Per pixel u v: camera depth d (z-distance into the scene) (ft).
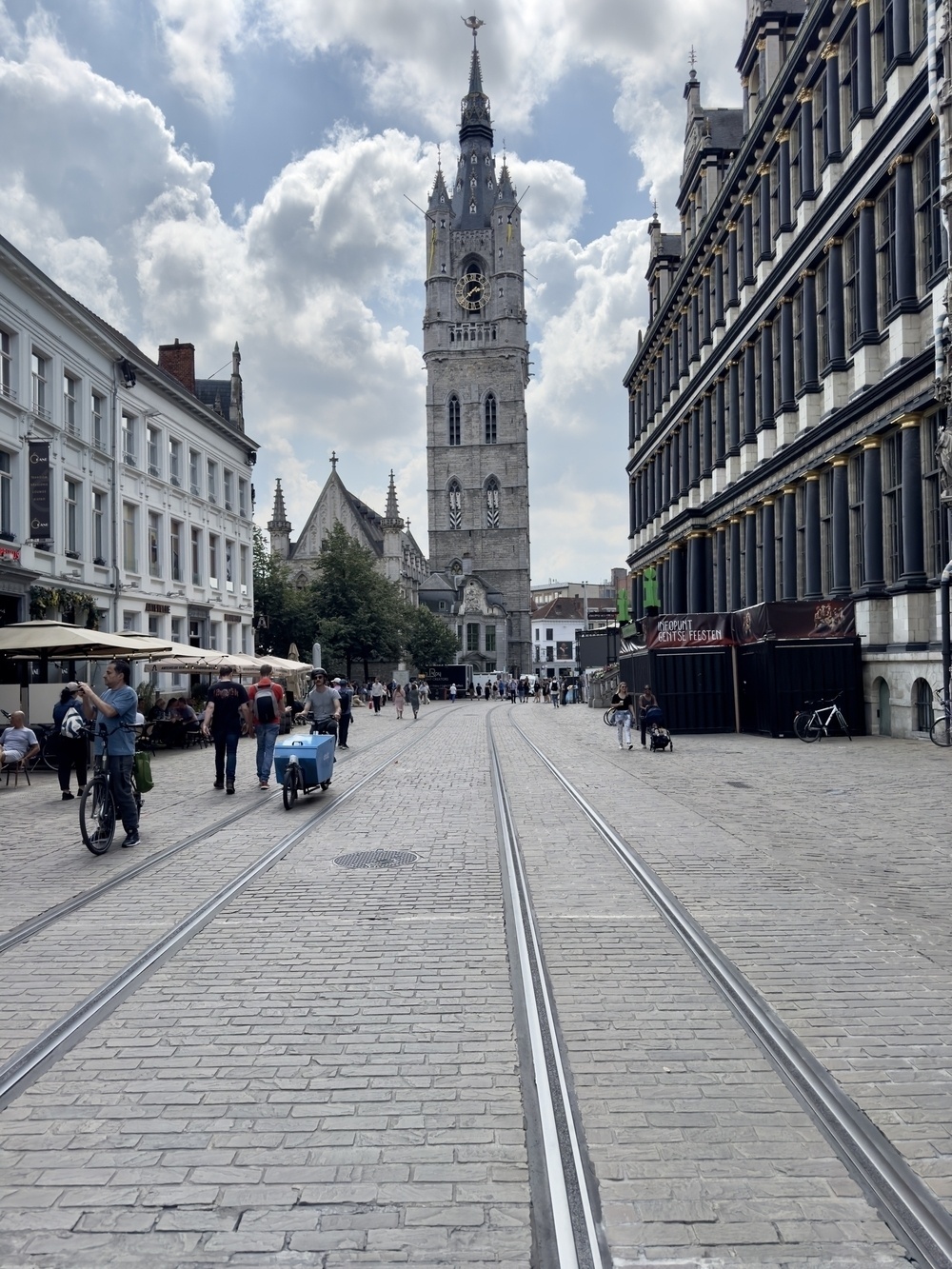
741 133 148.15
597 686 172.65
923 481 73.36
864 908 24.56
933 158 71.41
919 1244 10.46
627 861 30.66
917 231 73.51
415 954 20.89
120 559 103.86
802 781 51.16
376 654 232.73
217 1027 16.67
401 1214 11.02
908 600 73.26
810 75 91.97
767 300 106.22
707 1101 13.78
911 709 72.69
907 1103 13.70
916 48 72.18
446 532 423.64
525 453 426.10
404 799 46.14
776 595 107.86
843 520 86.99
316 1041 16.02
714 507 132.36
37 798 49.93
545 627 549.95
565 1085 14.30
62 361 91.04
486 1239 10.54
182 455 124.16
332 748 48.39
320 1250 10.38
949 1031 16.33
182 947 21.54
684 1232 10.69
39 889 27.45
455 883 27.71
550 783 51.80
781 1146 12.52
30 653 66.69
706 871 29.07
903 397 74.23
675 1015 17.16
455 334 420.36
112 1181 11.73
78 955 21.02
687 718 88.28
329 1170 11.96
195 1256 10.31
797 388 98.89
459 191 425.69
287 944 21.67
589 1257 10.24
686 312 149.38
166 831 37.35
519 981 19.02
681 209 159.63
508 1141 12.65
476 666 404.98
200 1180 11.74
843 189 84.07
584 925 23.15
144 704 81.82
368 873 29.22
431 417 422.41
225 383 152.66
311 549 363.97
